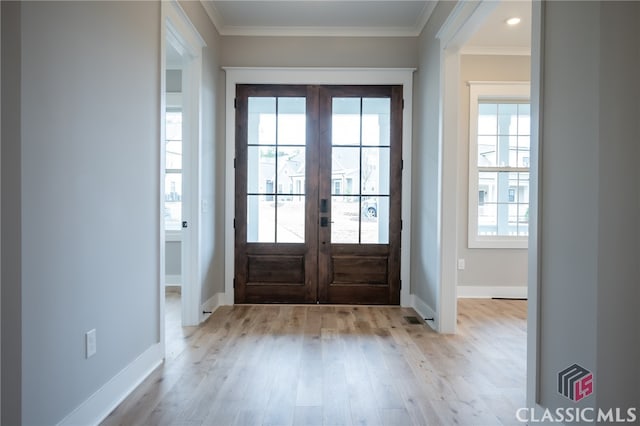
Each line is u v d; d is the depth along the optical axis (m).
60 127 1.54
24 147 1.36
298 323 3.38
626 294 1.39
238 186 4.02
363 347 2.80
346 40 4.01
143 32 2.25
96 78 1.79
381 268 4.05
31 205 1.39
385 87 4.02
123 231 2.04
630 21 1.39
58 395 1.55
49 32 1.47
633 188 1.39
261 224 4.05
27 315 1.38
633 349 1.39
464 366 2.47
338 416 1.86
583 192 1.48
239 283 4.04
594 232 1.42
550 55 1.70
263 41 4.01
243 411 1.90
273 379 2.26
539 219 1.76
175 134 4.98
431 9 3.51
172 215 5.00
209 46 3.61
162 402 1.98
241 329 3.20
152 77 2.37
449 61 3.16
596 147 1.41
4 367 1.34
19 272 1.34
